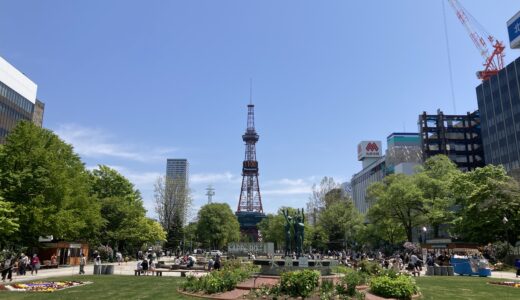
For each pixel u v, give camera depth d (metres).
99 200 72.06
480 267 41.62
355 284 21.33
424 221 72.88
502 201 54.81
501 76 118.19
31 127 48.81
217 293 23.05
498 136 118.25
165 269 45.44
